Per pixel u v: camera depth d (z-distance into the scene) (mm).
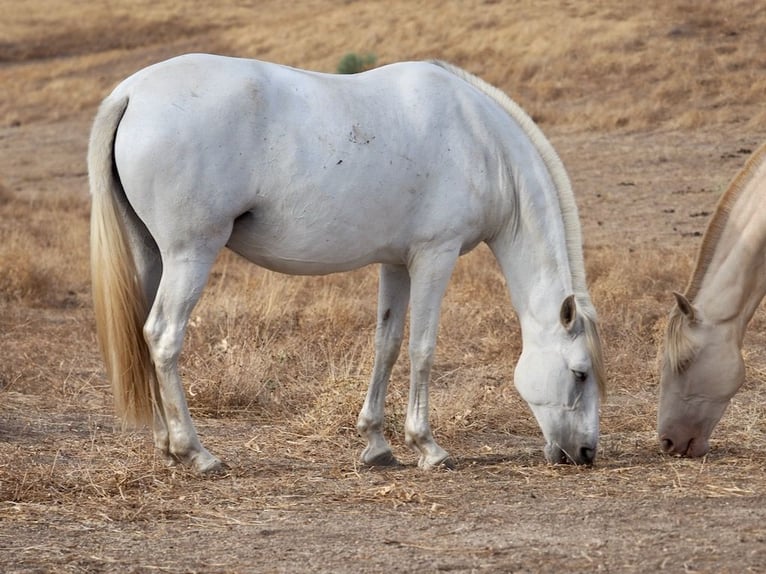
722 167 35844
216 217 9438
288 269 10078
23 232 28219
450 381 14609
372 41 57219
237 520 8406
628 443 11562
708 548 7309
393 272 10477
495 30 55219
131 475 9695
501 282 20781
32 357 15789
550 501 8836
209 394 13148
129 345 9633
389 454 10492
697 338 10422
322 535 7961
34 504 8859
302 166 9484
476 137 10094
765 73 44312
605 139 40469
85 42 73000
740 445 11391
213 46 64875
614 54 48281
